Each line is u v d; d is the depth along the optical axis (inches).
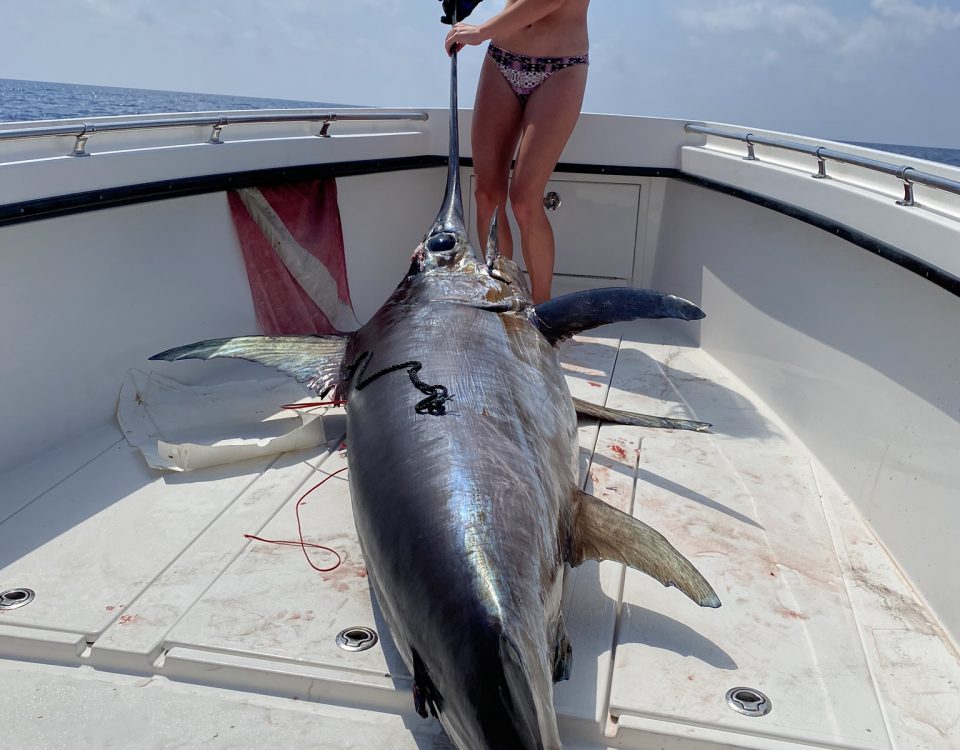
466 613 54.7
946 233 77.8
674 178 168.1
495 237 113.3
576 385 135.1
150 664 72.1
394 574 60.9
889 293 92.5
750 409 126.7
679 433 117.3
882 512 90.4
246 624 75.3
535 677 53.9
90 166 107.3
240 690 70.1
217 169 128.0
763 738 63.4
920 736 64.2
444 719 56.0
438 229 120.3
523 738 49.4
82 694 69.2
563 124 141.5
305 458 108.0
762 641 74.1
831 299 106.7
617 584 81.7
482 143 152.6
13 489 99.3
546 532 65.7
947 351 80.1
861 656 72.3
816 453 109.0
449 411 72.1
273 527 91.8
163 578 82.6
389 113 167.8
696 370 144.1
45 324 106.4
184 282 127.6
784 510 96.6
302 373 101.9
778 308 123.3
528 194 144.0
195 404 119.9
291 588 80.7
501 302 99.1
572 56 140.0
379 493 66.4
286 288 145.6
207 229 131.0
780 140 127.2
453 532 59.4
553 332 102.7
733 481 103.3
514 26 131.9
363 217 165.0
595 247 179.9
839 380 103.5
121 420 114.2
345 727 65.9
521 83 143.8
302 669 69.6
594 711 64.9
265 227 140.7
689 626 76.1
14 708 67.5
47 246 105.6
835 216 103.3
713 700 66.9
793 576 83.7
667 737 63.7
